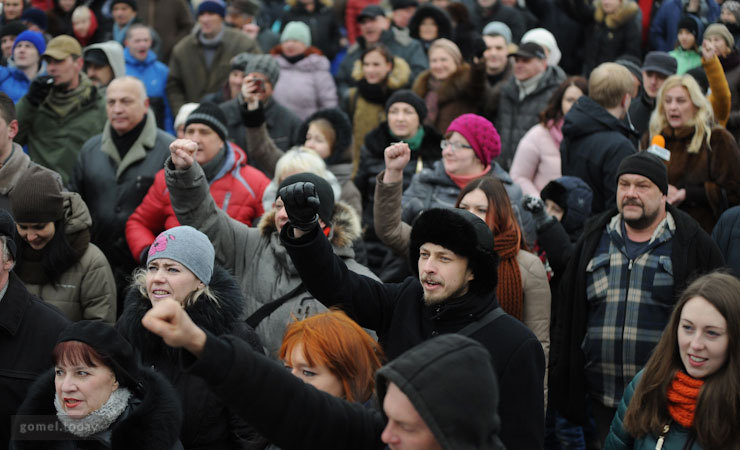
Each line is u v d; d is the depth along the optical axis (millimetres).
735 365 4926
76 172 9305
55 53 10227
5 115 7828
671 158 8625
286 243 4625
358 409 3732
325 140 9461
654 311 6785
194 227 6520
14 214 7109
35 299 6035
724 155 8438
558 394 7285
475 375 3092
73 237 7320
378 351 4562
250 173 8648
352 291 5098
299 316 6430
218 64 13352
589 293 7055
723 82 9711
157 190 8430
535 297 6629
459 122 8148
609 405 6965
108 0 16250
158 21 15461
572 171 9438
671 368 5113
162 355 5629
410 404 3061
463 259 4941
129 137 9203
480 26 16000
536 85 11508
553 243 7664
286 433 3480
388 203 7020
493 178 6672
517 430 4855
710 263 6816
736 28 13219
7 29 13430
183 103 13438
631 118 11055
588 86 10328
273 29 17297
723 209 8438
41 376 5230
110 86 9148
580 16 14953
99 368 4973
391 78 11984
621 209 6918
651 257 6855
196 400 5492
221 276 5859
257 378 3375
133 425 4836
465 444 3035
